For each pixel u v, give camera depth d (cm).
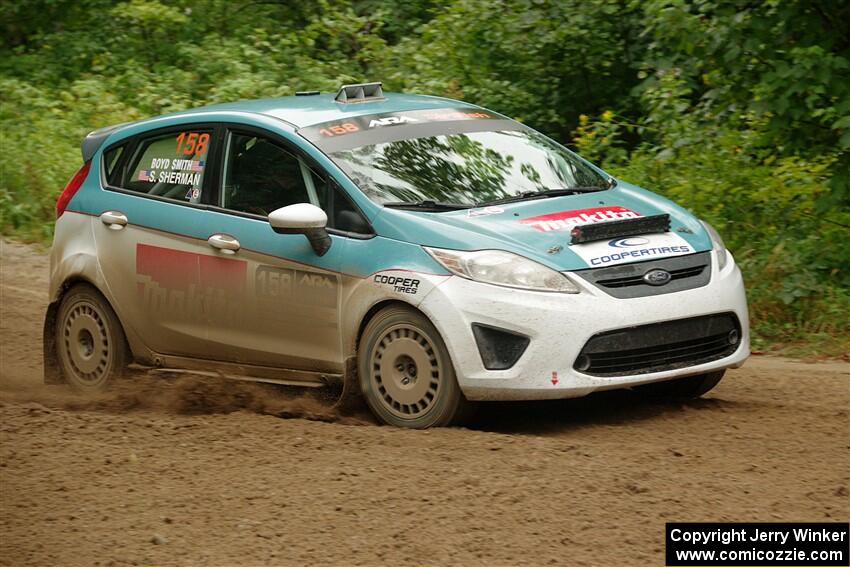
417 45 2194
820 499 689
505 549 625
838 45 1390
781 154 1445
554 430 872
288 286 925
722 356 886
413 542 636
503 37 2080
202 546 640
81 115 2205
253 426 870
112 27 2578
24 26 2748
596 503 686
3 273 1658
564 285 830
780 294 1289
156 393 991
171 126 1044
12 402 1020
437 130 980
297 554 626
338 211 910
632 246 868
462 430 842
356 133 958
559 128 2103
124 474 763
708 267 889
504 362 829
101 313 1063
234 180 981
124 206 1047
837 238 1358
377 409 884
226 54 2331
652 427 868
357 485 725
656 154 1638
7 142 2059
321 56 2353
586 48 2078
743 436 833
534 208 904
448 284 841
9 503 713
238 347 966
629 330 835
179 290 996
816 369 1130
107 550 637
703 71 1477
